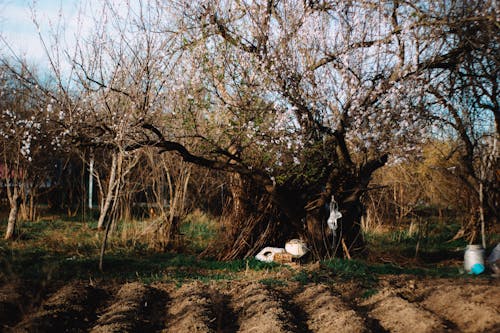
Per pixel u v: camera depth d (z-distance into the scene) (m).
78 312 7.57
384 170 18.47
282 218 12.52
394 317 7.08
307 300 8.30
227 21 11.32
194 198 16.59
